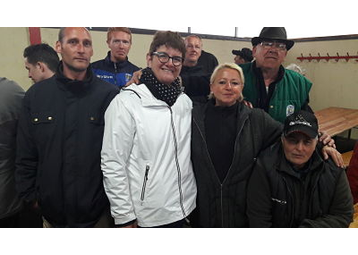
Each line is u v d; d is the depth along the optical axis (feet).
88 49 3.86
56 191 3.86
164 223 3.78
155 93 3.67
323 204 3.71
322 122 9.98
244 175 3.92
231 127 3.92
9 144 4.14
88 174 3.90
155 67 3.71
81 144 3.84
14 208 4.39
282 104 4.78
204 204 4.03
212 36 12.60
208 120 4.00
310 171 3.68
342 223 3.69
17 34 8.20
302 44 13.91
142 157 3.63
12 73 8.34
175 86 3.98
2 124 4.00
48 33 8.66
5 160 4.15
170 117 3.74
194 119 3.96
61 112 3.80
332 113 11.57
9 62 8.23
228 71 3.84
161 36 3.64
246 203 4.05
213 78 3.96
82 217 4.01
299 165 3.70
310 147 3.53
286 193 3.75
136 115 3.55
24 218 5.06
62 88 3.84
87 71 3.99
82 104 3.87
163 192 3.67
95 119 3.89
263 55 4.51
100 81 4.13
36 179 4.00
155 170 3.62
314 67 13.71
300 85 4.85
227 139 3.89
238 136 3.82
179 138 3.80
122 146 3.53
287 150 3.65
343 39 12.46
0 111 3.94
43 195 3.91
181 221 3.98
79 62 3.78
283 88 4.75
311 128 3.49
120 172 3.55
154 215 3.73
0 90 3.98
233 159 3.82
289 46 4.55
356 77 12.37
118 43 6.82
